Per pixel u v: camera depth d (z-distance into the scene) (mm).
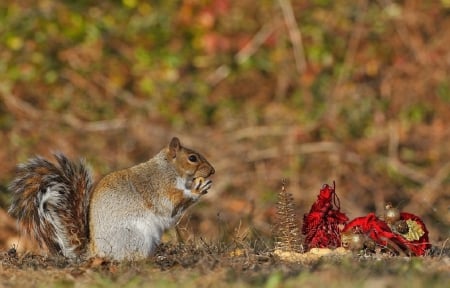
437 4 19547
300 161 16859
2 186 15523
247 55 18844
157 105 17922
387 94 18297
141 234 8531
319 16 19234
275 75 18562
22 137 17094
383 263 7801
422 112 18062
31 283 7621
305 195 16156
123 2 19250
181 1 19469
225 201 15828
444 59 18750
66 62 18266
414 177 16906
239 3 19484
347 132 17484
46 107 17641
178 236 9953
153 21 19125
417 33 19141
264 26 19125
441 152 17453
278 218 9203
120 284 7379
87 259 8523
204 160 8906
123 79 18266
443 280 6922
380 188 16641
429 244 8828
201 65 18688
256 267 7914
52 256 8766
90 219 8633
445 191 16484
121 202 8555
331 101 18047
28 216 8766
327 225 9016
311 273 7352
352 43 18844
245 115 17844
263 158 16938
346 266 7551
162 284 7180
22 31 18344
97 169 16516
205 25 19141
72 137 17250
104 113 17688
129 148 17203
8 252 9203
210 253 8922
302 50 18656
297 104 18016
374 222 8688
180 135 17438
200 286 7148
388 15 19359
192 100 18125
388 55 18859
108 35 18750
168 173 8742
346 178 16797
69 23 18625
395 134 17500
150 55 18609
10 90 17734
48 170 8773
